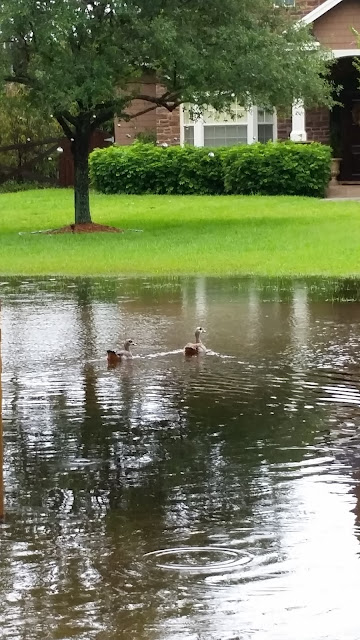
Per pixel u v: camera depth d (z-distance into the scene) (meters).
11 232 22.75
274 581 5.28
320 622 4.86
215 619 4.91
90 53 20.66
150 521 6.11
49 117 24.02
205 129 32.25
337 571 5.38
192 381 9.62
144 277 16.75
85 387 9.41
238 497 6.47
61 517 6.21
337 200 27.66
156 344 11.41
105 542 5.82
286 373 9.93
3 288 15.80
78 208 22.64
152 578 5.34
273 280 16.27
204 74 20.73
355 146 32.25
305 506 6.29
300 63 21.52
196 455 7.35
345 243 19.58
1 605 5.07
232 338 11.69
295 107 27.22
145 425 8.14
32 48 21.06
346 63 31.08
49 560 5.58
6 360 10.60
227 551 5.66
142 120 34.22
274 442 7.64
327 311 13.44
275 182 29.17
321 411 8.53
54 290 15.54
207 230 21.84
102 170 30.75
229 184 29.58
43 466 7.14
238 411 8.55
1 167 35.41
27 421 8.26
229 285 15.80
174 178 30.20
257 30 21.48
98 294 15.09
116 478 6.89
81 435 7.88
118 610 5.01
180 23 21.09
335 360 10.49
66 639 4.74
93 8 21.11
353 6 29.83
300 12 30.77
